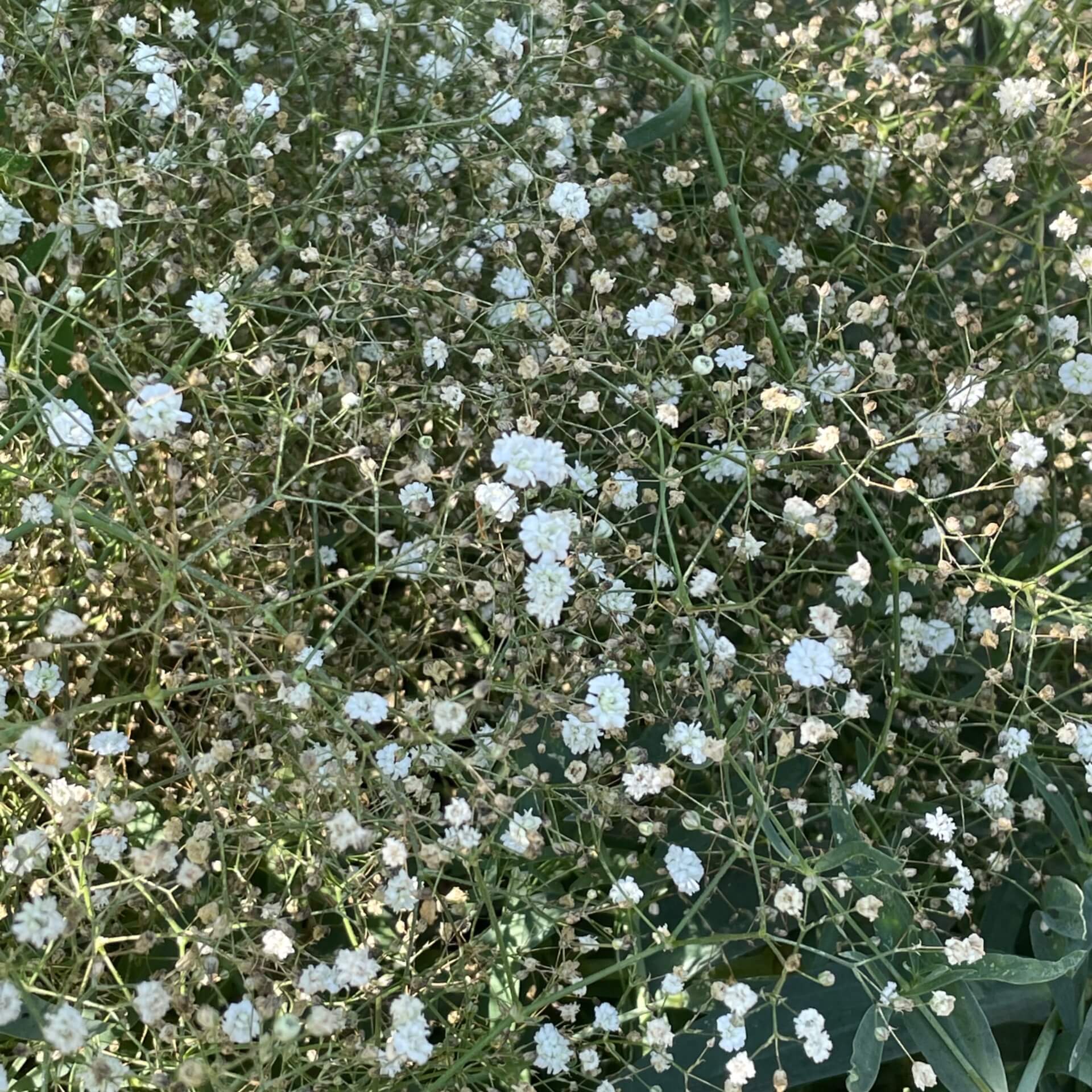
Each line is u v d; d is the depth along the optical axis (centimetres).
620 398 23
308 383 23
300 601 23
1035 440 23
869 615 25
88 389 25
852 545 26
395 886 18
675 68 27
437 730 19
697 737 20
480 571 23
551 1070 19
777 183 28
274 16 26
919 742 26
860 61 28
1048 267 27
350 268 22
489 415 23
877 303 23
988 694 23
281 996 19
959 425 23
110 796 19
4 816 20
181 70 25
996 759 23
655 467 24
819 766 25
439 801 20
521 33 26
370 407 22
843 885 20
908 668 24
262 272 23
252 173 24
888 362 23
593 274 24
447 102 26
